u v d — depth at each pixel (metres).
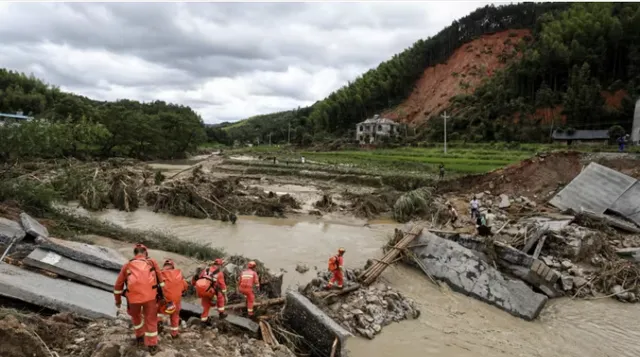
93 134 57.81
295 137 132.38
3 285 8.65
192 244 17.91
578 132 68.56
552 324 13.62
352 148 93.38
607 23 80.56
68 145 46.59
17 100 94.62
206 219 26.80
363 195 32.59
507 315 14.20
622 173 27.09
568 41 84.75
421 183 37.56
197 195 27.95
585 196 26.19
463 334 12.62
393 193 32.50
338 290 13.97
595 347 12.14
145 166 56.69
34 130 29.84
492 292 15.12
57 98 107.75
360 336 12.09
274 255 19.17
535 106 79.06
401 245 17.95
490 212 27.14
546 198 28.58
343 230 25.08
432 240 17.81
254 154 96.19
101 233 18.28
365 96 128.25
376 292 14.58
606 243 19.39
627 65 77.31
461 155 58.19
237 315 10.88
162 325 8.36
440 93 112.00
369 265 16.83
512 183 31.14
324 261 18.58
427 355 11.28
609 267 17.28
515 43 115.88
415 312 13.73
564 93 77.56
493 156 54.41
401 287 16.12
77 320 8.61
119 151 71.38
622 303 15.41
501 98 86.56
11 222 13.29
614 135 62.59
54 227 17.23
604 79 77.75
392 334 12.35
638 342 12.48
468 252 16.52
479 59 115.94
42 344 6.72
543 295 14.44
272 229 24.69
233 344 8.77
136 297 6.66
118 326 8.03
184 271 14.67
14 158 30.98
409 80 127.19
